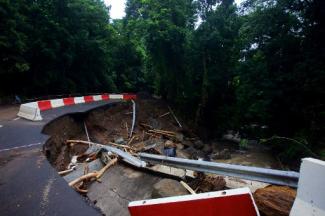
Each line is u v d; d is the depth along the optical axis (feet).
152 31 79.10
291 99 53.36
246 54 68.03
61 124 43.11
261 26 59.52
